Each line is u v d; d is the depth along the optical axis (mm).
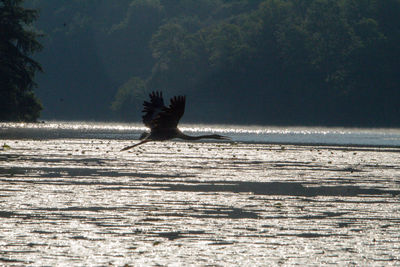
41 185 75562
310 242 48125
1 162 103250
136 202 64500
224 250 45531
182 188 75312
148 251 45031
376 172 97125
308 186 79000
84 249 45344
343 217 58031
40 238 48344
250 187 77250
